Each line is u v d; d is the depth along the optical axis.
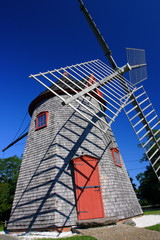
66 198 8.34
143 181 32.62
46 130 11.03
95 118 11.62
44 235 7.27
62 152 9.65
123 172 11.40
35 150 10.78
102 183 9.10
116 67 14.44
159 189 27.06
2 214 27.48
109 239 5.30
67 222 7.73
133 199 10.68
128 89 12.56
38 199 8.77
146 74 16.41
